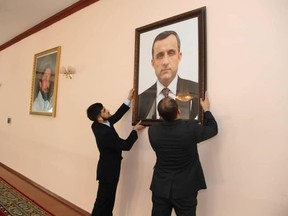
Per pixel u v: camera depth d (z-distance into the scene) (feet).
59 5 12.04
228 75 6.31
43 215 9.91
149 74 8.13
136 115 8.36
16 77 17.06
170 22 7.66
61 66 12.44
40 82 13.98
